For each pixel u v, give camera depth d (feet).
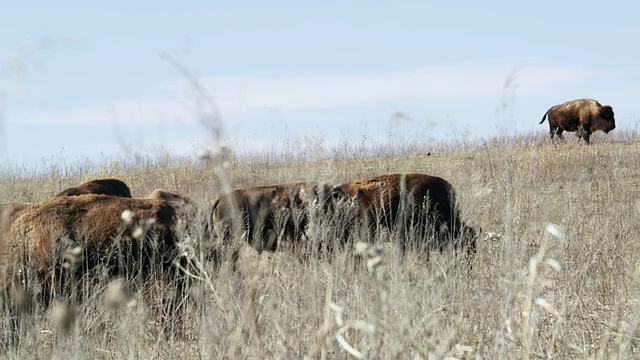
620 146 237.66
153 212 72.79
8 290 69.62
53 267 69.00
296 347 43.29
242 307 42.14
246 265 39.93
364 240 71.46
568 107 307.99
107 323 56.75
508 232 45.14
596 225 92.79
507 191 48.24
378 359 39.22
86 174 182.70
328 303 35.35
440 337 42.22
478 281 59.62
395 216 101.40
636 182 165.17
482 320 49.80
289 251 54.49
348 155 154.71
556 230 34.91
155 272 69.36
